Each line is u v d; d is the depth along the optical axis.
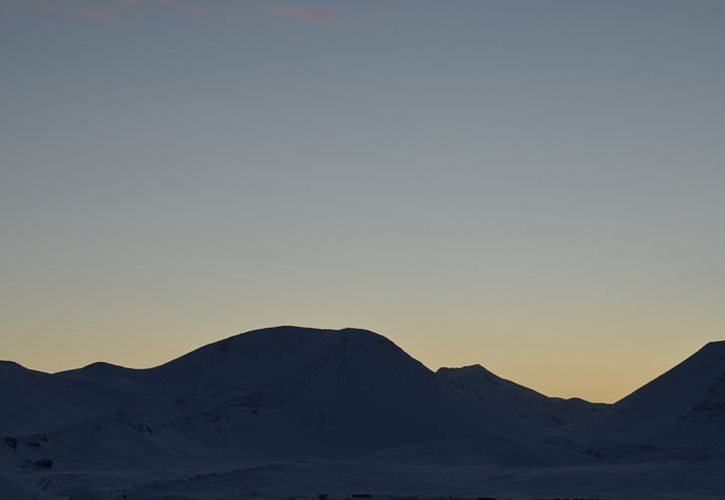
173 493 165.38
